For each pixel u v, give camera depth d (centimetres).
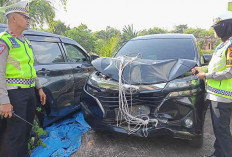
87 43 3509
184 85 244
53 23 1177
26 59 200
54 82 322
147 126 252
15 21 193
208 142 297
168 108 242
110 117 266
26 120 208
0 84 179
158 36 398
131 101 249
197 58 316
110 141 305
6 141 203
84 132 335
